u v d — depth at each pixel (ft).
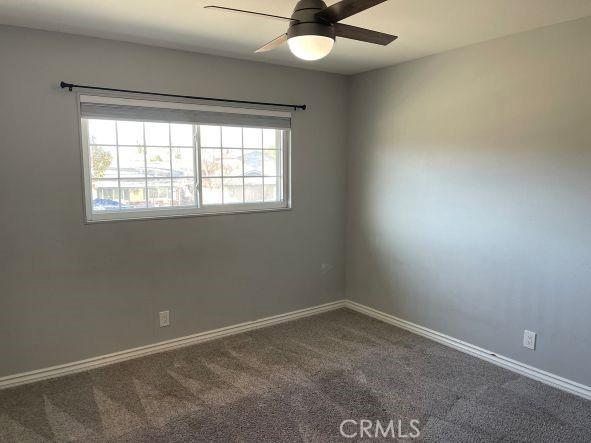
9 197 8.79
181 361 10.34
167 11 7.77
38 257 9.19
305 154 12.93
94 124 9.78
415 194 11.76
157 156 10.63
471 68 10.05
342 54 10.87
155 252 10.59
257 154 12.25
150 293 10.61
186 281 11.11
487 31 8.99
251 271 12.23
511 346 9.81
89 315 9.87
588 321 8.46
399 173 12.17
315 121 13.01
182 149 10.96
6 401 8.55
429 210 11.41
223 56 11.02
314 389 8.99
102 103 9.53
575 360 8.72
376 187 12.96
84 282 9.74
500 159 9.68
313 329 12.43
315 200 13.34
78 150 9.38
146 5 7.47
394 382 9.27
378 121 12.67
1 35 8.44
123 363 10.23
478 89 9.96
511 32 9.05
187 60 10.53
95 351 10.02
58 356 9.61
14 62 8.59
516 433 7.52
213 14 7.89
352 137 13.64
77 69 9.21
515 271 9.60
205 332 11.58
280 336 11.91
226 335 11.91
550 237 8.92
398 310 12.64
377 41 6.35
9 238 8.87
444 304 11.25
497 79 9.56
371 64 11.97
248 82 11.53
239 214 11.82
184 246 11.00
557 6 7.49
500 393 8.81
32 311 9.23
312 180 13.20
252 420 7.89
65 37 9.02
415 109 11.53
